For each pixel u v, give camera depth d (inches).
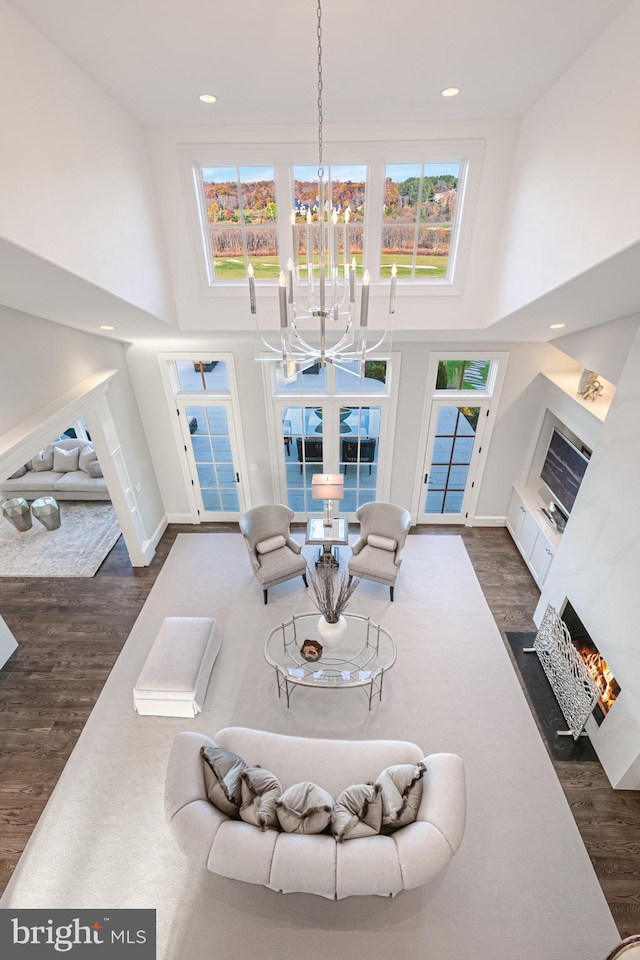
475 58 108.4
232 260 171.5
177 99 127.0
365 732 157.1
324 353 107.1
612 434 144.6
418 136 144.4
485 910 118.0
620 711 139.3
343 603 162.4
